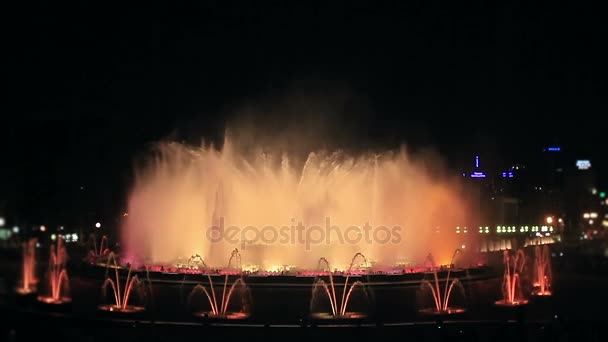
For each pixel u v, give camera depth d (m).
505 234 119.31
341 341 42.75
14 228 97.69
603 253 93.12
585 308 53.62
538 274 68.25
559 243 108.44
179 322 46.41
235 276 52.16
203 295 51.16
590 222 160.75
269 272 55.25
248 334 43.91
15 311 48.75
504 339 41.69
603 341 41.00
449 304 53.72
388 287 51.91
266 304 50.31
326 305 50.69
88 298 53.47
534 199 145.88
